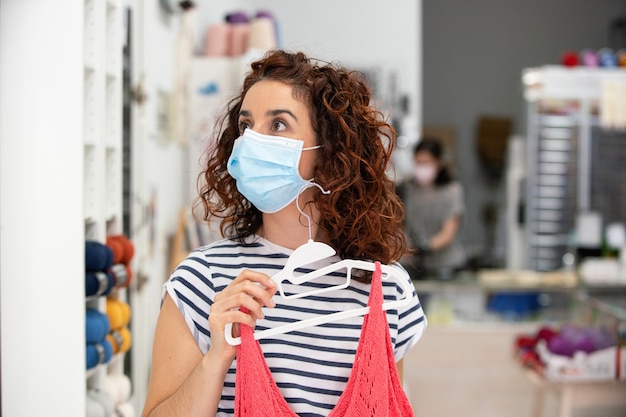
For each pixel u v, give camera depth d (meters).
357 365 1.43
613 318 4.11
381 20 6.79
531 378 4.14
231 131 1.59
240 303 1.36
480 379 5.18
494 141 8.69
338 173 1.47
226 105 1.70
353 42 6.80
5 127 1.92
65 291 1.93
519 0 8.78
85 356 2.00
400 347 1.61
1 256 1.93
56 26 1.91
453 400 5.01
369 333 1.43
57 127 1.92
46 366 1.93
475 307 5.33
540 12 8.78
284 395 1.45
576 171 6.31
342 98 1.49
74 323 1.93
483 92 8.78
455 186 5.60
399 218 1.60
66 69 1.92
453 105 8.80
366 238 1.52
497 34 8.80
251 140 1.44
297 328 1.42
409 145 6.72
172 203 3.77
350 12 6.79
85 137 2.15
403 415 1.49
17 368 1.94
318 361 1.47
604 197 6.32
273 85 1.47
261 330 1.47
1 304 1.93
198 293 1.48
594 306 4.50
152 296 3.26
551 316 5.30
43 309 1.93
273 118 1.46
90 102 2.16
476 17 8.79
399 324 1.59
